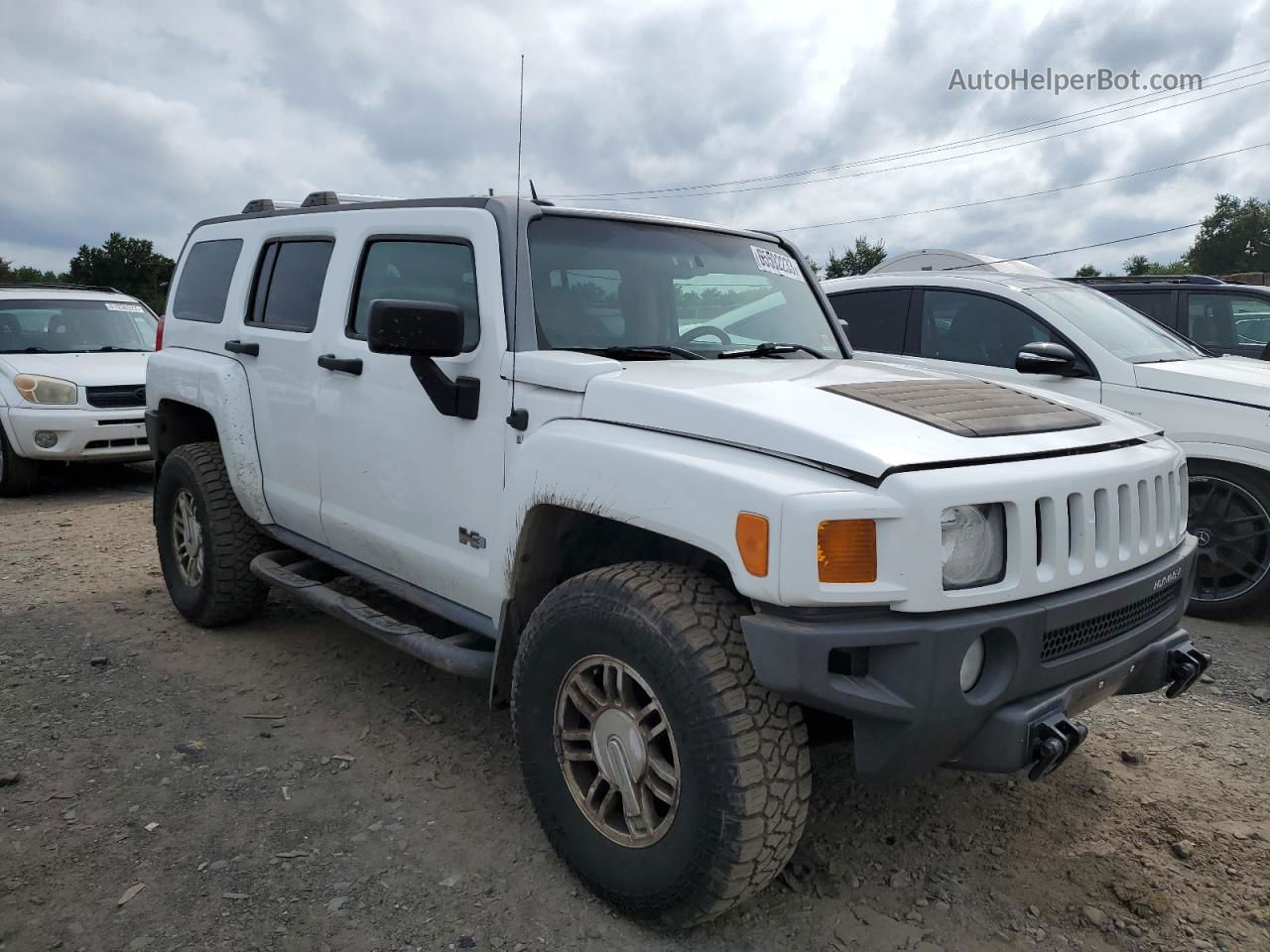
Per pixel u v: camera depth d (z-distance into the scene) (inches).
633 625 95.8
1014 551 91.7
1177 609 112.4
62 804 125.2
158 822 121.2
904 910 105.7
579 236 133.7
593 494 103.2
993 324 233.1
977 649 91.2
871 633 85.5
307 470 160.1
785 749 91.7
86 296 401.1
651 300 137.0
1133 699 164.6
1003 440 98.2
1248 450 193.3
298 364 159.9
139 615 201.2
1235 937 102.2
